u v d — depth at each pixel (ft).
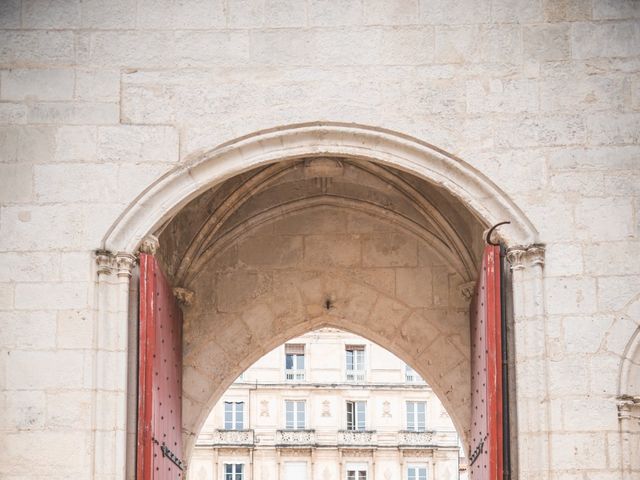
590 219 64.18
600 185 64.49
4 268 63.72
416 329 81.82
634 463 62.08
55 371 62.69
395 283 82.23
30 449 61.98
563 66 65.57
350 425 235.20
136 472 62.39
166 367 71.00
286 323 82.02
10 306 63.36
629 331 63.10
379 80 65.62
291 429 232.94
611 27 65.82
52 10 66.13
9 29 65.92
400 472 233.14
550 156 64.80
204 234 79.87
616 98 65.21
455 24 66.03
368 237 82.69
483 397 68.39
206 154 65.00
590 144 64.85
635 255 63.77
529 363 63.16
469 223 79.10
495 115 65.21
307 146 65.41
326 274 82.43
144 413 62.85
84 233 64.13
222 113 65.36
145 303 63.93
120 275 64.08
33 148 64.85
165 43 65.92
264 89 65.57
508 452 63.05
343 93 65.51
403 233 82.53
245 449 230.89
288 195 81.71
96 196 64.54
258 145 65.36
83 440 62.03
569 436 62.18
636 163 64.64
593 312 63.36
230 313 81.82
